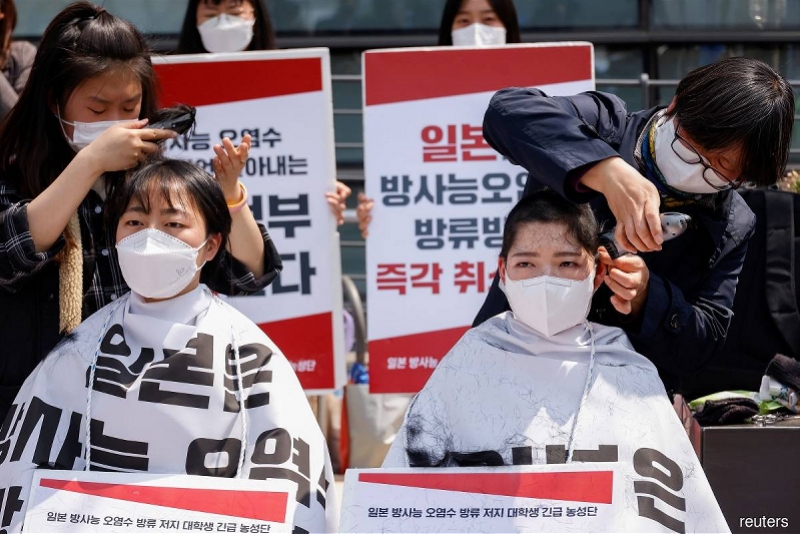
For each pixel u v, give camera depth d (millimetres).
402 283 4008
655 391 2607
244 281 3182
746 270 3580
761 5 6137
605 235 2666
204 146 3971
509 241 2633
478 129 3982
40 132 2871
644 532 2438
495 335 2693
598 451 2523
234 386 2611
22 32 6125
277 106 3959
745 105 2488
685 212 2773
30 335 2857
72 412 2592
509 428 2559
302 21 6234
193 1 4414
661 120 2711
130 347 2623
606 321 2840
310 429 2617
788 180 4207
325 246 3971
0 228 2729
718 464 2938
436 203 3996
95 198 2932
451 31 4500
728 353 3588
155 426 2535
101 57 2812
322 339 3975
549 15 6191
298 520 2477
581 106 2816
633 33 6168
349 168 6160
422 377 4000
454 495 2434
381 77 3988
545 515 2408
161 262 2582
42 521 2383
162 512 2396
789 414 3156
